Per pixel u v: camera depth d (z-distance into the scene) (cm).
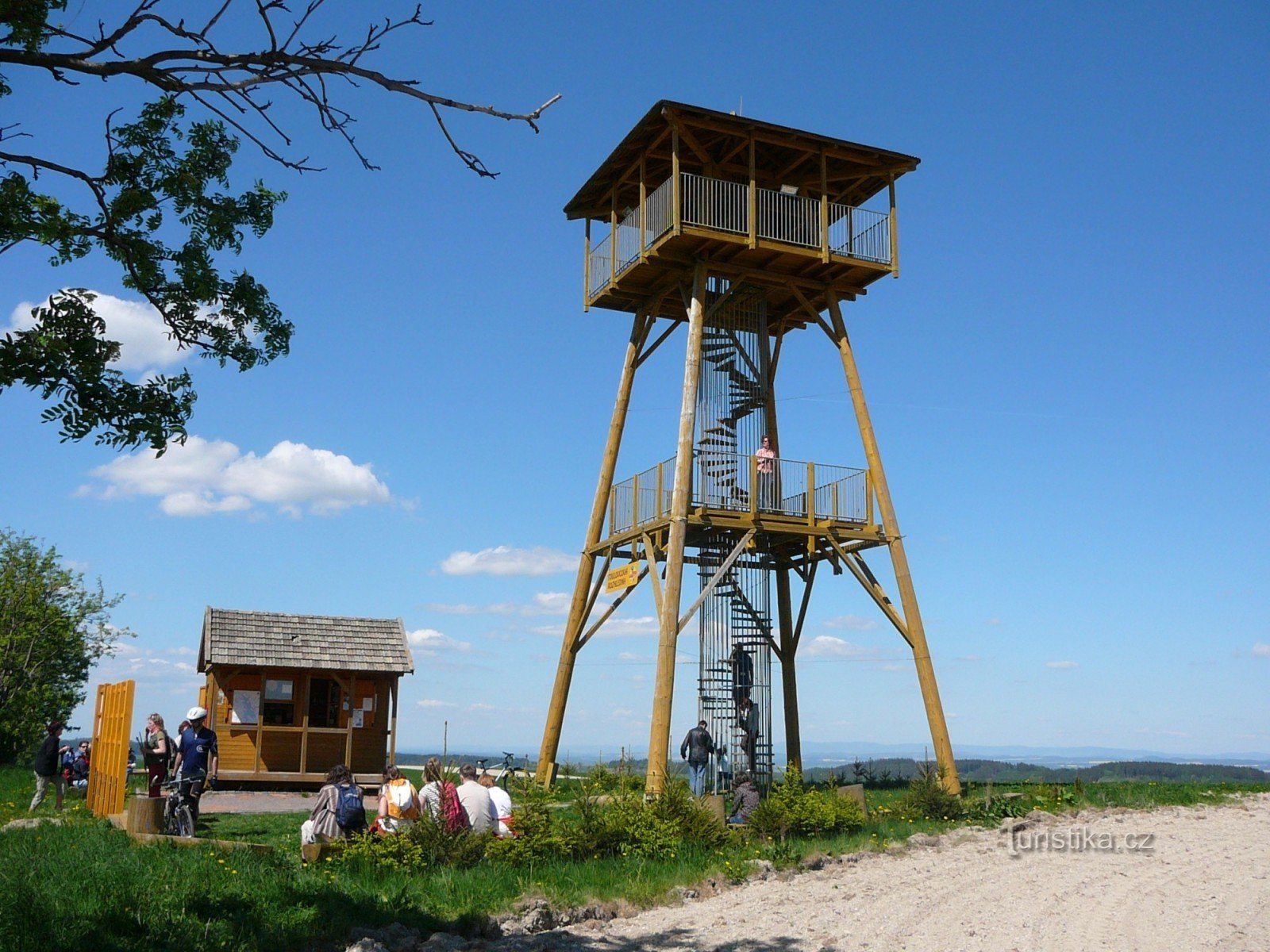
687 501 2191
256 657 2708
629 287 2505
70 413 841
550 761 2494
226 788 2677
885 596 2350
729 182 2316
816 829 1714
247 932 956
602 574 2500
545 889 1220
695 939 1081
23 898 928
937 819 1936
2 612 4519
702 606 2345
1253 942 1077
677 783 1688
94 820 1572
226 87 765
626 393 2573
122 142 904
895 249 2419
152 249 910
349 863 1278
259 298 955
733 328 2453
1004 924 1149
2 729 4338
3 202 809
